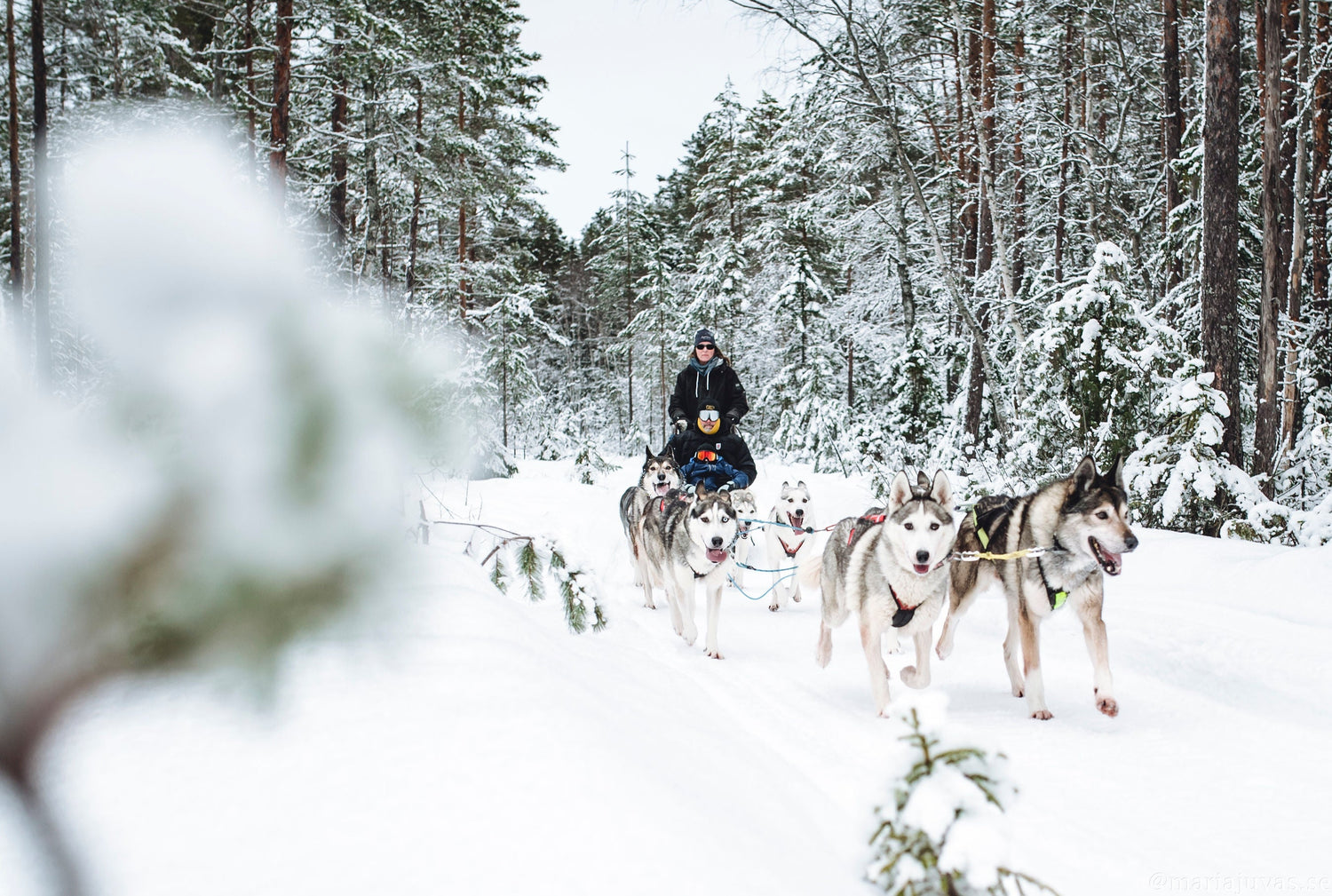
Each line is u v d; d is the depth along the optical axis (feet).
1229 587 21.47
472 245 83.61
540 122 90.22
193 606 1.59
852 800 10.28
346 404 1.81
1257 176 48.29
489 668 8.31
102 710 5.79
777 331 92.27
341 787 5.78
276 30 40.50
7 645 1.53
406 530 2.08
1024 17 53.06
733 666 18.29
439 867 5.07
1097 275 31.99
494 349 66.64
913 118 54.95
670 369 120.37
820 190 79.05
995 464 40.01
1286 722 14.23
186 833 5.06
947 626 18.61
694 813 6.63
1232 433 31.63
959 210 60.44
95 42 42.65
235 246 1.61
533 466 61.77
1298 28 48.91
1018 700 16.07
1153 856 9.80
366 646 1.92
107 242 1.49
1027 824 10.58
